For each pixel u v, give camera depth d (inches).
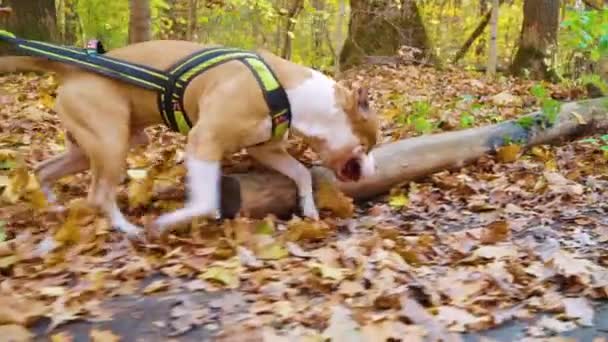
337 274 155.4
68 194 218.4
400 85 494.9
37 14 551.2
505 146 262.8
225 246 173.9
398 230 193.0
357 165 197.8
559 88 462.6
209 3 738.8
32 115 328.8
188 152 181.9
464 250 174.6
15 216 195.6
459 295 146.9
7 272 162.9
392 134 297.3
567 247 175.8
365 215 211.8
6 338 129.6
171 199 207.3
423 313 136.3
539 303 142.2
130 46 194.2
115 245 176.2
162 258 168.4
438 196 226.1
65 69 189.0
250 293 150.0
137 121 194.1
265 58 191.0
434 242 182.5
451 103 368.5
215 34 926.4
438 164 240.2
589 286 148.3
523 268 158.9
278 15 783.7
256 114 183.0
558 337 130.0
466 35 980.6
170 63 187.6
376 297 142.6
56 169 205.0
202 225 187.8
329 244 179.0
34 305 139.4
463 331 133.2
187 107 187.6
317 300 146.3
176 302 145.8
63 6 821.2
